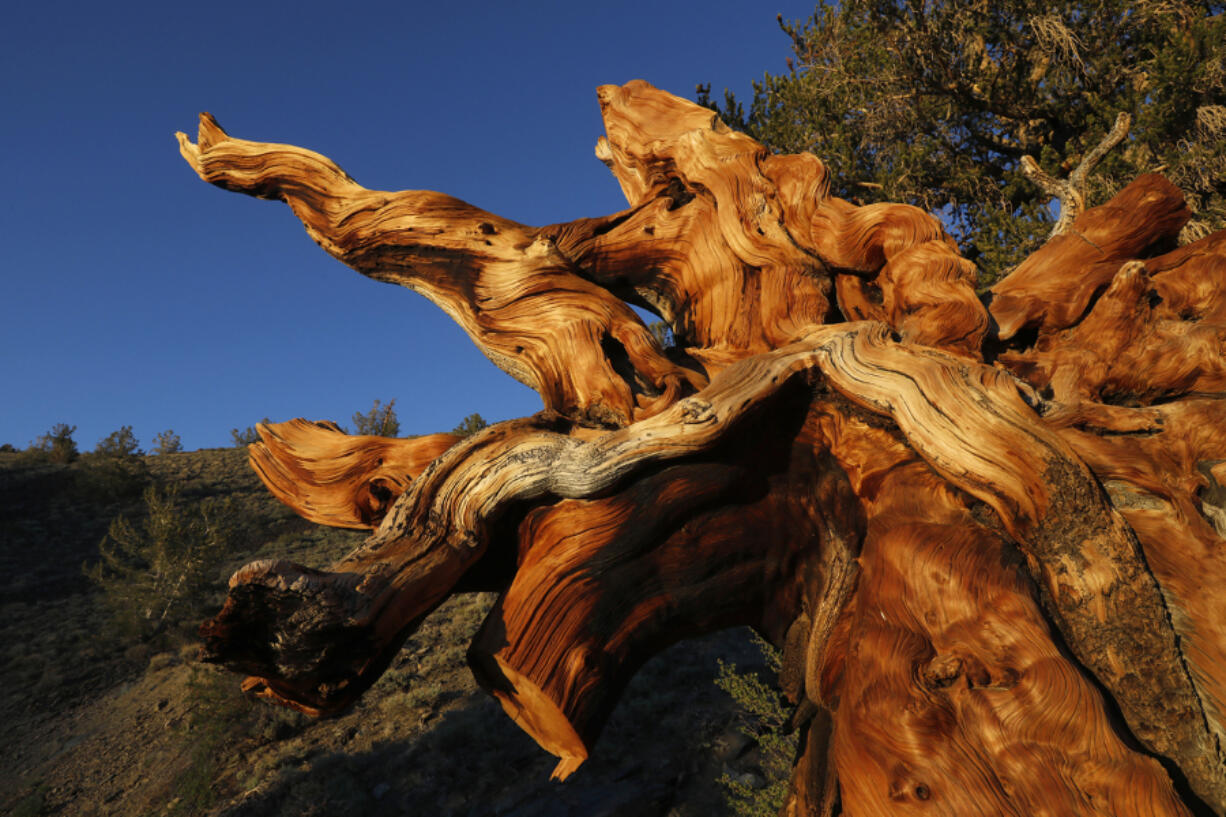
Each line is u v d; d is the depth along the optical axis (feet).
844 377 10.61
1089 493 8.95
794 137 33.35
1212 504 10.43
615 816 35.78
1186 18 31.04
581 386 12.74
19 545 81.15
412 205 14.42
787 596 11.44
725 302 14.49
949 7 32.60
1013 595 8.84
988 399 9.64
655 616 10.62
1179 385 12.01
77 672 56.65
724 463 10.80
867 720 8.60
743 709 44.42
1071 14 32.89
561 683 9.71
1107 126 30.07
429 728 44.55
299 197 15.20
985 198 33.55
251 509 95.61
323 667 8.52
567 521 10.40
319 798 37.91
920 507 10.21
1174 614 9.14
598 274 15.67
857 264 13.33
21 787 43.39
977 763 7.91
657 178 15.85
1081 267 14.02
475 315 14.30
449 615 60.49
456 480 10.44
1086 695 7.98
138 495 100.48
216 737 44.42
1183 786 8.38
